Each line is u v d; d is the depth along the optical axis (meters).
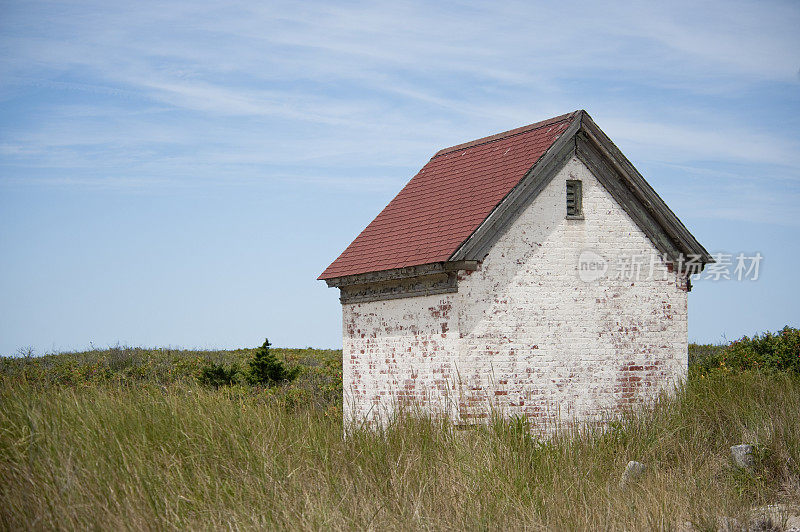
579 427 15.48
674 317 18.08
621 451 14.26
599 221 17.48
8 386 12.05
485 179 17.83
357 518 10.15
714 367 23.03
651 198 17.72
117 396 12.62
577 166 17.36
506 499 11.16
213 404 12.73
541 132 17.84
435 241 16.84
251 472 10.88
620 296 17.53
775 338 23.53
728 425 15.62
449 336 16.11
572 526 10.71
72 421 11.24
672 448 14.51
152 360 32.56
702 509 11.62
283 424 12.60
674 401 16.41
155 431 11.44
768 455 13.93
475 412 15.69
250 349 40.31
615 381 17.27
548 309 16.75
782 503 12.66
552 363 16.67
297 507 10.21
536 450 13.37
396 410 15.46
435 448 12.86
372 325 18.05
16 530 9.07
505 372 16.25
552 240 16.95
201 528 9.50
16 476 9.93
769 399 16.47
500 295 16.34
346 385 18.70
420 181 20.11
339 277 18.44
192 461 10.92
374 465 11.94
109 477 10.05
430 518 10.34
